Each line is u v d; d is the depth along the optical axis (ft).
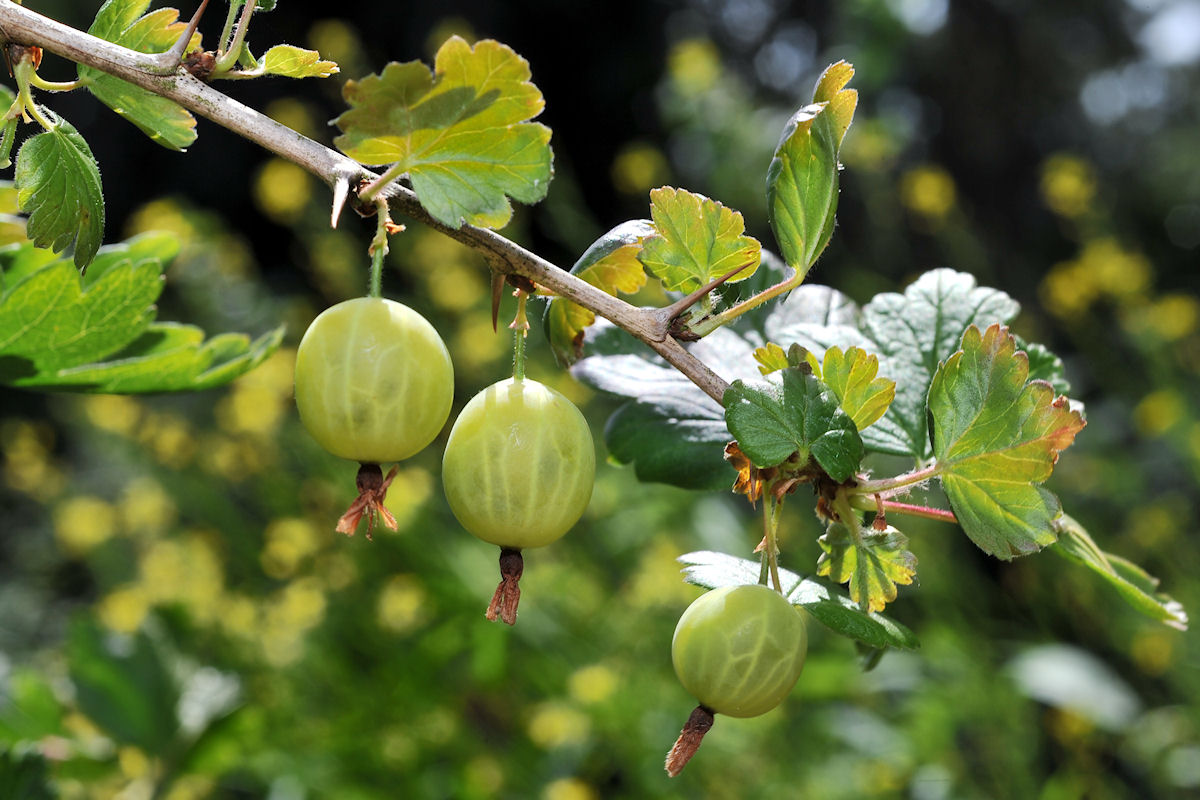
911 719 3.81
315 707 3.71
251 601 4.07
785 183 1.36
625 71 7.94
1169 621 1.43
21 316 1.46
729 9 8.33
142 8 1.43
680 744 1.34
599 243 1.39
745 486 1.37
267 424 4.16
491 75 1.30
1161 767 3.74
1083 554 1.43
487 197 1.32
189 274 5.15
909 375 1.50
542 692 3.76
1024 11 7.89
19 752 1.62
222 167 7.40
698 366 1.35
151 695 2.10
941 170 8.20
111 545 4.57
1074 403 1.39
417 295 5.00
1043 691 3.76
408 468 4.02
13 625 5.12
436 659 3.68
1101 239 4.70
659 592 3.59
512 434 1.33
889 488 1.37
